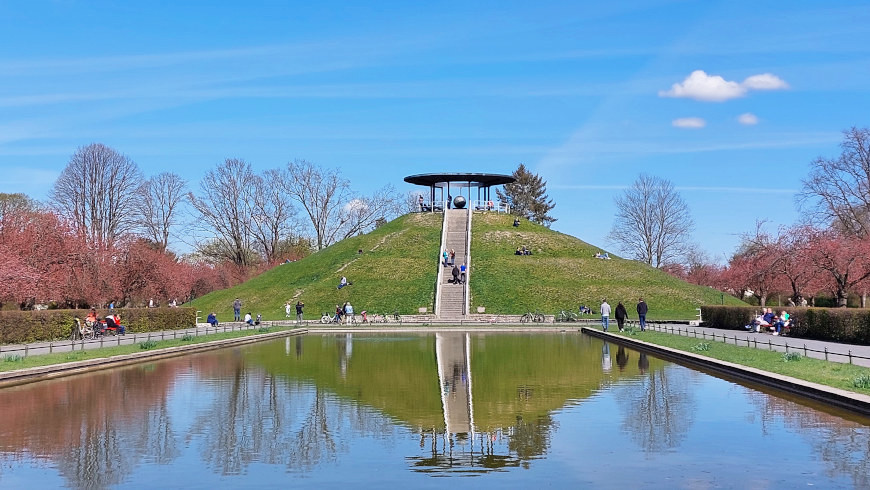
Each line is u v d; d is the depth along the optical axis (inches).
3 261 1867.6
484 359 1268.5
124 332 1798.7
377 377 1025.5
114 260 2684.5
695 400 805.2
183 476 523.2
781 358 1075.9
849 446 586.2
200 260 4522.6
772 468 526.6
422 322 2456.9
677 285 2997.0
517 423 698.2
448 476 521.7
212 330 2095.2
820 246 2107.5
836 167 2667.3
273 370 1110.4
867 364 990.4
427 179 3479.3
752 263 2652.6
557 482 502.3
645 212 4352.9
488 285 2824.8
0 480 512.7
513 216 3661.4
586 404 792.9
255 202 4207.7
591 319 2507.4
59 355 1205.1
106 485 501.4
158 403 808.9
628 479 507.2
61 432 662.5
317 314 2691.9
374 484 503.2
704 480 501.4
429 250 3179.1
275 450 598.5
